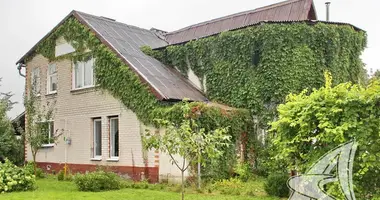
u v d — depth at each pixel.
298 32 16.06
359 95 6.52
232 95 16.98
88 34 18.48
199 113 13.88
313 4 19.91
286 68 15.89
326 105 6.71
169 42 22.98
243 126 15.83
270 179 11.67
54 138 17.11
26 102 16.39
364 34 18.30
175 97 15.20
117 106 16.75
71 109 19.03
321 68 16.30
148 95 15.34
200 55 18.16
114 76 16.91
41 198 11.27
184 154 8.63
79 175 13.93
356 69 17.94
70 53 19.41
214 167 14.26
